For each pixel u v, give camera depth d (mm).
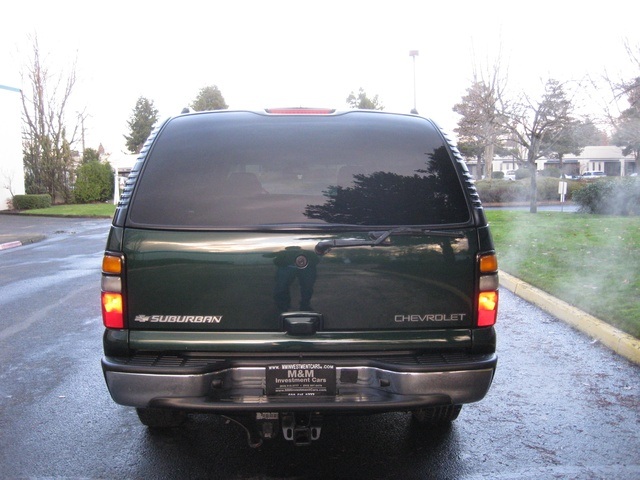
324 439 4270
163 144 3594
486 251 3420
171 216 3357
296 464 3889
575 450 4090
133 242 3303
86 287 10375
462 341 3396
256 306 3309
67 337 7109
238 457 3994
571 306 7555
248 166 3516
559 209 25828
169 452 4086
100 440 4293
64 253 15719
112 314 3320
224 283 3297
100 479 3717
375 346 3336
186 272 3291
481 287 3400
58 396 5176
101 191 42438
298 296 3309
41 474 3791
